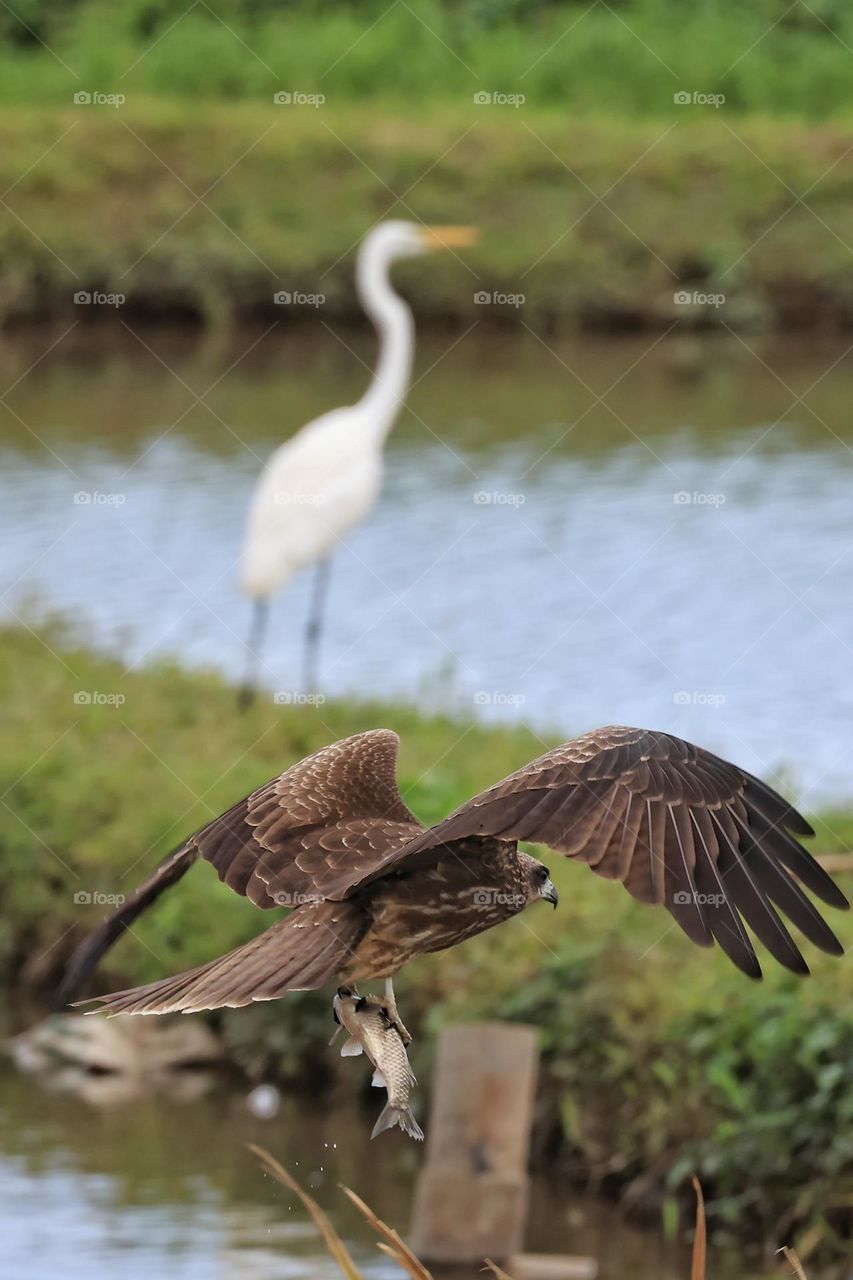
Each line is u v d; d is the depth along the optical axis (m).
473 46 37.91
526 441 23.70
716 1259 8.66
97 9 38.12
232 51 37.12
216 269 32.34
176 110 35.19
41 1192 9.51
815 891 3.62
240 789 12.46
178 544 19.66
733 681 15.53
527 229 33.06
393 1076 4.09
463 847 4.29
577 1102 9.48
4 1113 10.53
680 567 18.55
